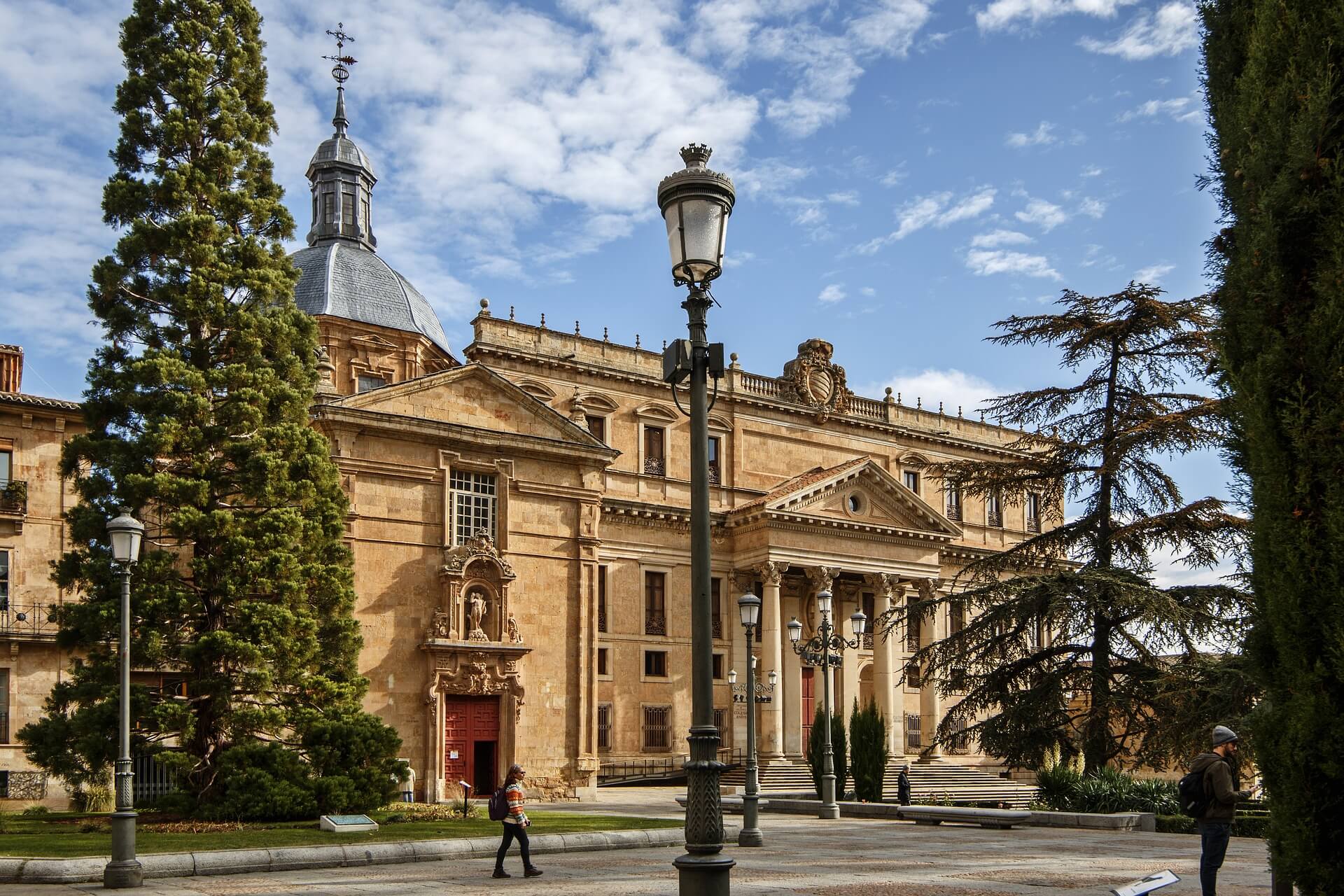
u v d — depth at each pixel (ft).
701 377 36.45
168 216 103.30
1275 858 30.30
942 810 102.63
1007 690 118.73
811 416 196.03
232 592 93.56
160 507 96.68
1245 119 32.78
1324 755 28.81
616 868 64.90
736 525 179.42
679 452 180.55
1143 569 117.19
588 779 139.54
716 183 37.55
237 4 110.22
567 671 140.87
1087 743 111.45
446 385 137.08
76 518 95.81
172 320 101.71
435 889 55.06
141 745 92.07
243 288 104.22
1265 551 30.89
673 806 127.34
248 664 92.99
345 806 90.53
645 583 171.32
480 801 127.65
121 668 60.90
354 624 102.32
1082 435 122.83
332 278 167.22
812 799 123.24
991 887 53.36
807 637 186.19
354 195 182.80
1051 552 127.34
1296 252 31.19
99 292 100.68
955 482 130.52
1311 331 30.12
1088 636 116.37
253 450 98.02
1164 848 77.25
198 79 104.78
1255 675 31.76
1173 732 104.78
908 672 129.59
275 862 64.85
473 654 132.16
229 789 87.97
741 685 174.50
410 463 132.57
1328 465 29.37
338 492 104.01
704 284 37.40
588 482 145.89
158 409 96.07
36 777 114.32
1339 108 30.91
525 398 142.51
